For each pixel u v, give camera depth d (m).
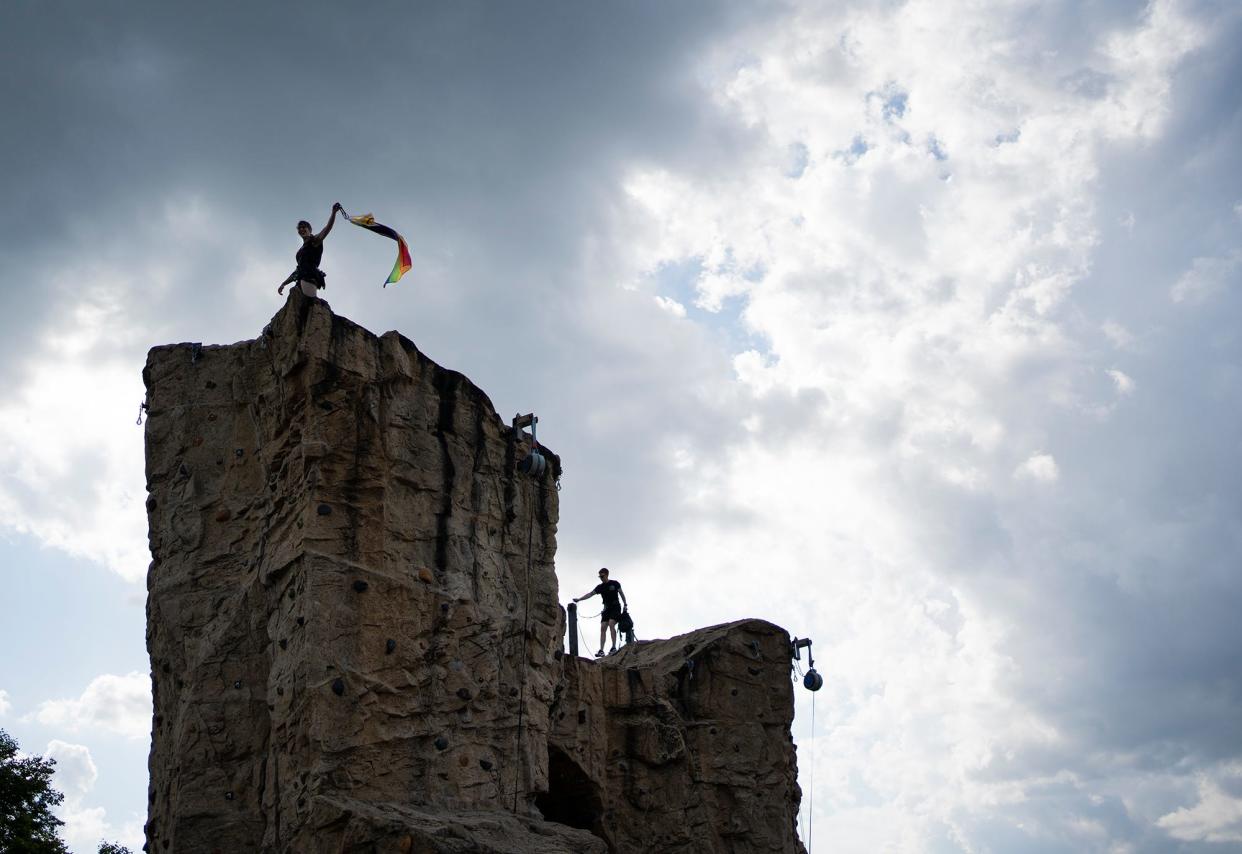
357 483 42.09
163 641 43.19
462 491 44.66
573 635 51.56
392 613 41.56
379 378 43.31
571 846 41.25
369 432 42.56
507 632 44.34
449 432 44.94
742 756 52.16
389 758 40.38
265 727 41.50
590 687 50.12
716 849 50.59
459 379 45.66
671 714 51.19
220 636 42.25
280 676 40.94
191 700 41.69
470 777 41.78
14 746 44.91
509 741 43.31
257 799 40.88
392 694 40.88
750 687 53.44
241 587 42.78
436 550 43.34
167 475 44.84
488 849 38.66
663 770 50.59
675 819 50.06
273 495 42.97
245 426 44.72
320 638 40.19
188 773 41.09
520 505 46.59
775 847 51.53
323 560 40.91
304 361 42.31
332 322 42.94
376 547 41.81
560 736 48.56
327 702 39.72
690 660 52.66
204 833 40.50
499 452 46.38
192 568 43.53
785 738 53.91
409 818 38.69
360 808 38.47
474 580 44.00
